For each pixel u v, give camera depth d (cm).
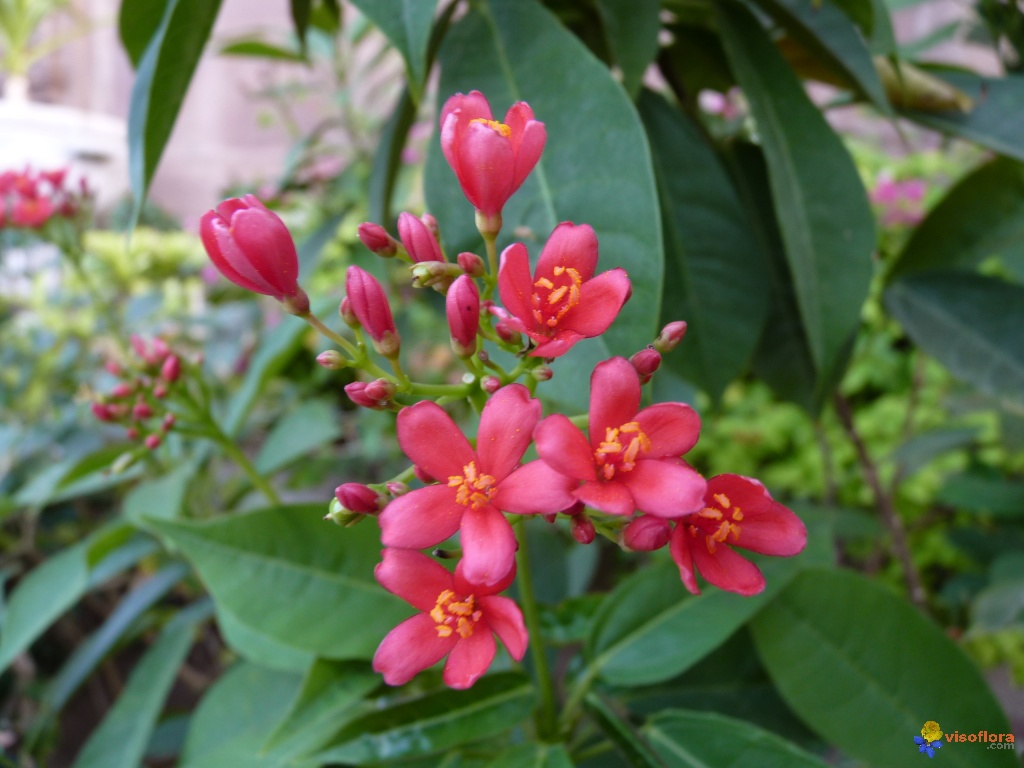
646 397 13
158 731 27
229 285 46
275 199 37
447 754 17
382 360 24
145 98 16
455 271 12
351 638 17
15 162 59
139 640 43
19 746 32
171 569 27
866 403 61
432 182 16
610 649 17
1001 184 22
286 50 34
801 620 18
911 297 24
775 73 18
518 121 12
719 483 11
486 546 10
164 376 21
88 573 24
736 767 15
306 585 17
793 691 18
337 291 26
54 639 40
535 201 15
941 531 44
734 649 21
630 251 14
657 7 17
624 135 15
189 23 15
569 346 11
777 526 11
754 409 58
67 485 26
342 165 48
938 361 23
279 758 17
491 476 10
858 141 62
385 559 11
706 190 20
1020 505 35
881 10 17
